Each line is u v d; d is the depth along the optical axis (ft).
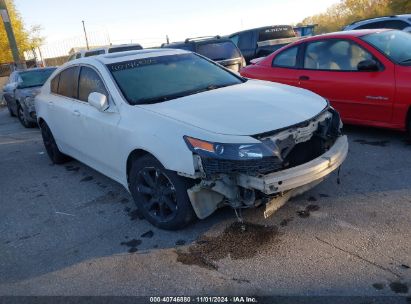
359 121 18.84
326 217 12.19
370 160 16.30
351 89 18.53
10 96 38.09
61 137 18.57
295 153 11.19
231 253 10.93
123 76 14.42
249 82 15.46
